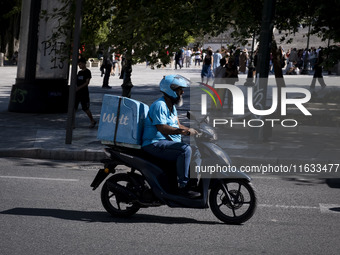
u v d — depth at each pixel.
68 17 15.41
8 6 48.88
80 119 16.25
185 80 6.73
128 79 14.16
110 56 14.28
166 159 6.71
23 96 16.91
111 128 6.85
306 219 6.95
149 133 6.73
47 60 17.02
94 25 15.62
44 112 16.91
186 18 13.12
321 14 13.96
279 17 15.69
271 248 5.79
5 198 7.73
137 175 6.93
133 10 13.71
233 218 6.70
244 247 5.81
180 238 6.09
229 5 13.34
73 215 6.98
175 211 7.34
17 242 5.82
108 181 6.94
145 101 20.33
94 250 5.61
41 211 7.11
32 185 8.59
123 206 7.40
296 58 43.53
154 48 13.48
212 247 5.79
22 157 11.19
